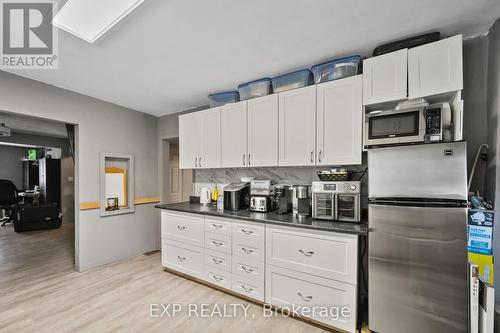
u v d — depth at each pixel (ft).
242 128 8.85
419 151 5.09
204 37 5.88
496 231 5.15
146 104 11.48
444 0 4.60
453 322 4.77
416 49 5.66
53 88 9.06
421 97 5.63
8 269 10.16
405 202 5.20
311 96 7.32
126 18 5.08
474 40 6.02
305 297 6.47
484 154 5.82
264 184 8.52
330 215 6.82
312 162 7.28
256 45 6.29
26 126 15.25
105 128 10.88
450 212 4.80
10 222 20.58
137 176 12.30
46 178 19.95
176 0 4.53
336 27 5.51
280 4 4.70
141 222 12.34
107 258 10.80
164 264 9.91
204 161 10.00
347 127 6.68
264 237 7.21
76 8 4.76
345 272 5.90
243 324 6.45
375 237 5.52
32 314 6.84
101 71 7.82
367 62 6.31
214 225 8.36
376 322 5.52
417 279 5.08
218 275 8.23
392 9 4.87
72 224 20.34
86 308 7.16
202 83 8.90
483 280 5.05
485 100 5.89
